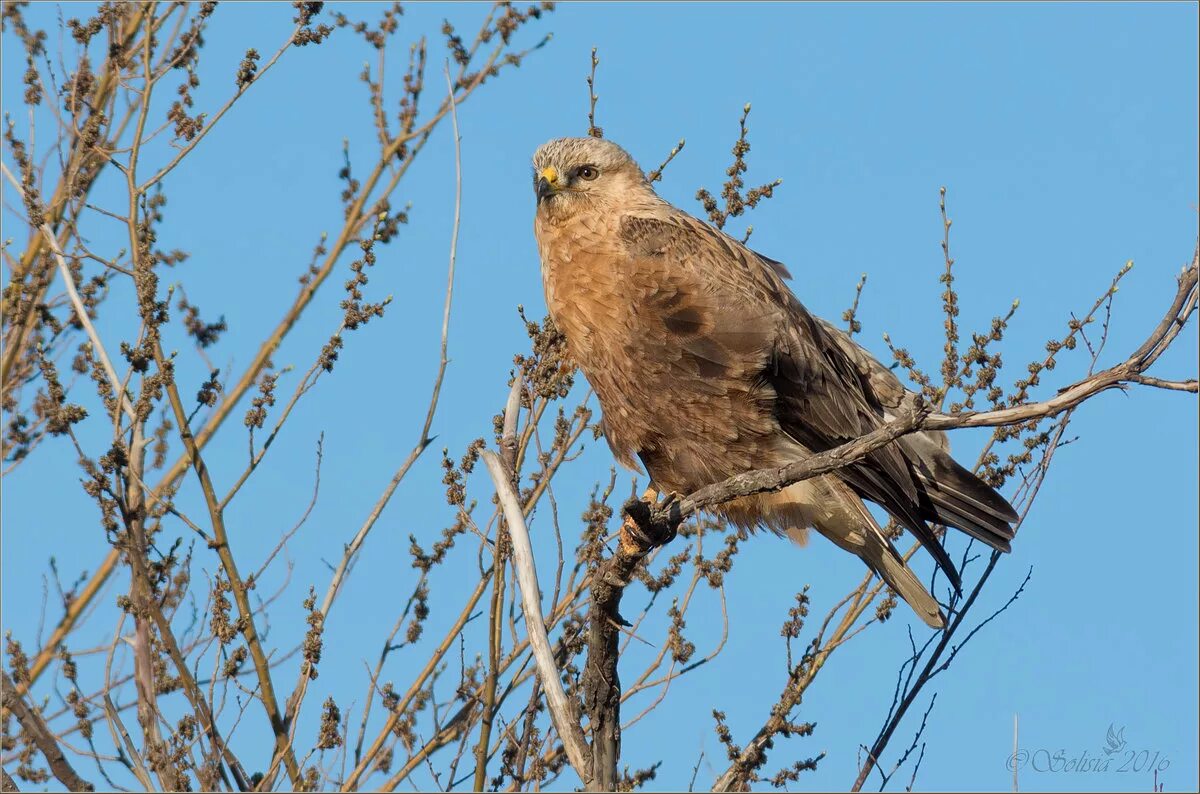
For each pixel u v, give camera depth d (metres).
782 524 12.20
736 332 11.78
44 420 13.17
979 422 7.99
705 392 11.96
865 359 13.22
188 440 12.28
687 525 11.75
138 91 12.98
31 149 13.26
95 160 14.27
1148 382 7.60
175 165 12.64
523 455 10.86
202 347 13.95
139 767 10.30
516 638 10.69
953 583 11.34
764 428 11.99
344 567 11.13
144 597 10.98
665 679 10.70
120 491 11.37
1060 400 7.77
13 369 13.73
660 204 12.45
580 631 11.08
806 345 12.12
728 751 10.59
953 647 10.73
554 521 10.81
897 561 11.60
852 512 11.91
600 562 10.30
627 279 11.89
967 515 11.54
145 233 12.55
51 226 14.17
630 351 12.02
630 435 12.43
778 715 10.48
